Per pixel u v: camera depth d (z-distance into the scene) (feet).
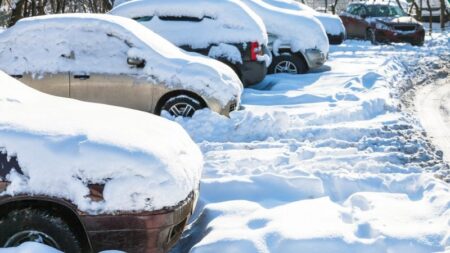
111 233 13.33
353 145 25.90
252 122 27.86
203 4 39.11
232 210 17.38
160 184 13.52
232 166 22.65
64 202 13.17
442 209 17.34
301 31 45.91
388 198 18.71
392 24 76.74
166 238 13.83
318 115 30.37
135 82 28.55
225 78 29.37
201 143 25.80
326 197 19.03
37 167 13.19
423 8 128.06
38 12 84.64
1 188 13.07
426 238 15.20
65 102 17.85
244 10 39.11
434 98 40.24
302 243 14.82
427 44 78.54
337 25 72.69
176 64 28.81
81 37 28.81
